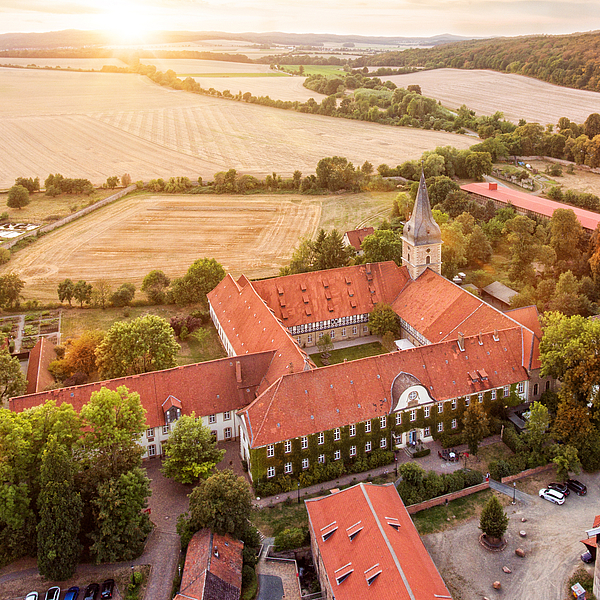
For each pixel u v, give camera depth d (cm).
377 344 12556
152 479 8931
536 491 8538
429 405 9456
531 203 18138
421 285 12512
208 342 12975
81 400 9044
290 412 8831
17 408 8794
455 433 9781
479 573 7256
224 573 6781
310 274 12619
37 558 7312
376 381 9375
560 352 9294
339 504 7256
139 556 7556
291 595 7006
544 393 10112
